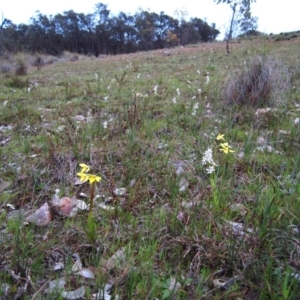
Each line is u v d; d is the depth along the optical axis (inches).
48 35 1635.1
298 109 174.2
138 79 316.5
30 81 377.4
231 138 141.9
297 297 57.0
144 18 1786.4
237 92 187.9
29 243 74.9
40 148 139.6
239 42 659.4
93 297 60.2
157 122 168.2
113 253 71.9
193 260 69.8
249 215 82.2
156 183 104.2
